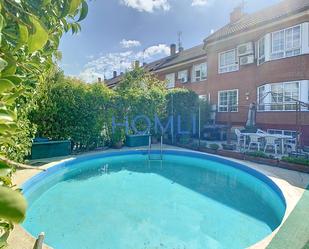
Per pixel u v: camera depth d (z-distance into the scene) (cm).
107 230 516
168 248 453
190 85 2467
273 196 707
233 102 1852
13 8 108
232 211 619
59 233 502
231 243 470
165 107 1555
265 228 527
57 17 143
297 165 834
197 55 2319
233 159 1035
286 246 363
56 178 891
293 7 1477
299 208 505
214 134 1719
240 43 1778
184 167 1090
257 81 1645
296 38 1375
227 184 848
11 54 106
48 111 1086
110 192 754
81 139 1211
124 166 1102
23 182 668
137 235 499
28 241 367
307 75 1321
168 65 2678
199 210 625
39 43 92
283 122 1400
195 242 473
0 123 91
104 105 1303
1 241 109
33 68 161
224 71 1931
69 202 668
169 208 637
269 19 1468
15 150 485
